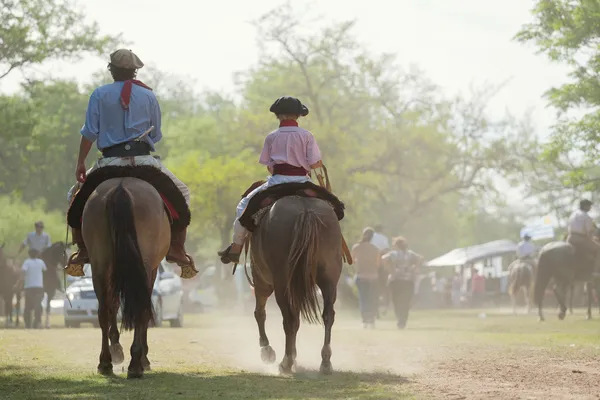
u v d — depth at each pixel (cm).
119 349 1026
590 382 953
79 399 804
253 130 5328
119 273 890
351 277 3916
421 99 5659
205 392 853
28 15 3550
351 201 5294
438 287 5234
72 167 7144
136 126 998
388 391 865
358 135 5706
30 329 2259
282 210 985
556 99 2662
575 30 2600
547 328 2208
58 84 3853
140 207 923
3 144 5941
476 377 1002
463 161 5569
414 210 5741
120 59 1016
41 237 2655
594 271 2647
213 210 5334
